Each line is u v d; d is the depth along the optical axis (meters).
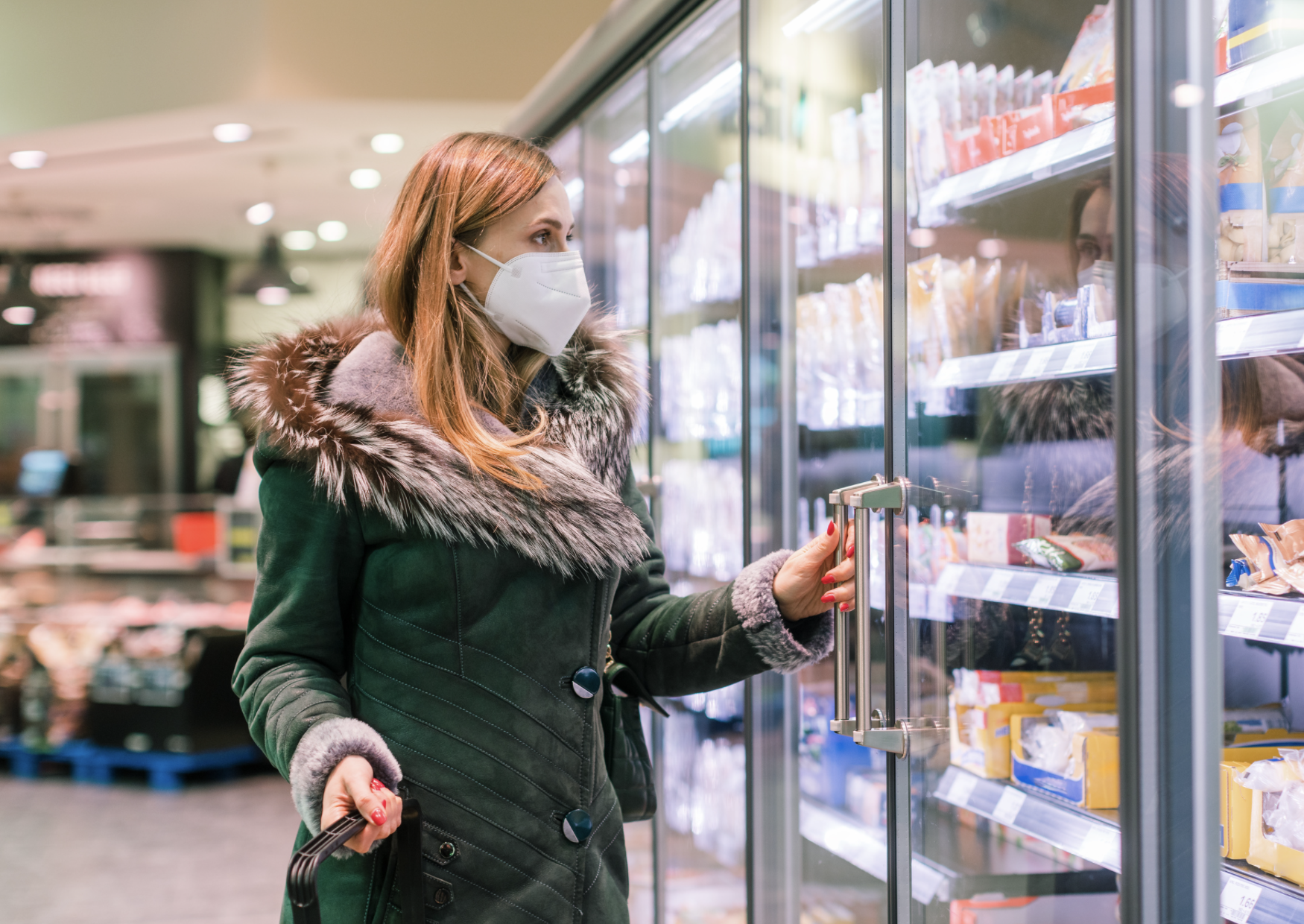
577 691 1.12
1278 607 1.02
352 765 0.93
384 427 1.07
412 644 1.07
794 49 1.72
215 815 4.37
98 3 4.80
